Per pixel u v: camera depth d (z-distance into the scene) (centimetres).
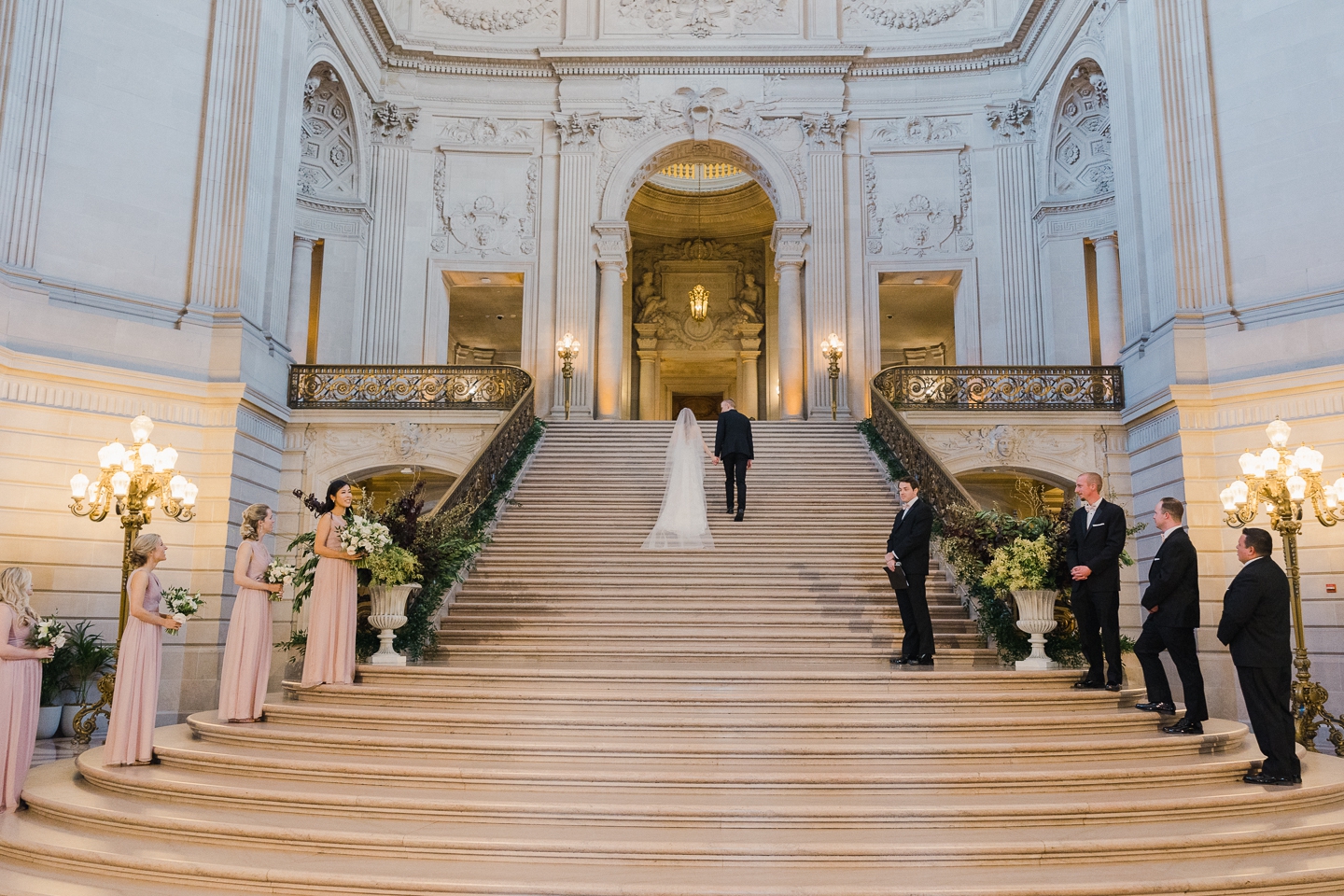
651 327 2305
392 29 1756
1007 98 1786
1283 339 1101
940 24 1822
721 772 520
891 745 543
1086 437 1378
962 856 428
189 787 506
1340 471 1035
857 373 1739
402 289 1750
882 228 1789
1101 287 1652
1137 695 665
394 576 745
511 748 546
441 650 825
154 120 1199
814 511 1145
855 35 1836
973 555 845
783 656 810
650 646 816
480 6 1850
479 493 1084
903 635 860
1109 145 1650
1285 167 1129
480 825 467
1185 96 1212
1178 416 1161
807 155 1800
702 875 414
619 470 1289
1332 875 413
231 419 1186
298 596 777
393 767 520
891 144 1809
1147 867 425
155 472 782
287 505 1366
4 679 530
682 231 2325
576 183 1800
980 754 543
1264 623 536
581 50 1808
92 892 407
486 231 1794
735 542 1057
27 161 1080
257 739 590
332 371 1407
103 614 1073
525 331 1769
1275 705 529
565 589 954
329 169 1719
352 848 441
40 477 1054
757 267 2333
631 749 541
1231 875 406
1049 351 1673
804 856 426
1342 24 1102
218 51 1264
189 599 939
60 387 1078
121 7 1180
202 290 1216
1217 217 1170
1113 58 1384
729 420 1141
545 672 691
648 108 1820
